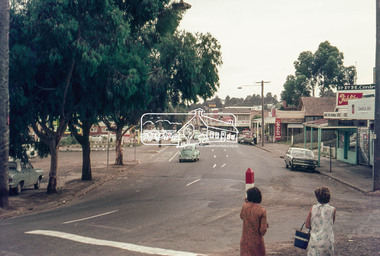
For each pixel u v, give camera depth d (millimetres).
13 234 9789
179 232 10148
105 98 16609
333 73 80188
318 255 6066
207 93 23766
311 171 27500
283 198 16344
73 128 21578
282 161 34938
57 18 13672
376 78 17906
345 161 32906
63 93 15711
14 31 14141
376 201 15891
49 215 13031
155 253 8055
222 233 10062
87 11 14352
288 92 82438
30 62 14156
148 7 16250
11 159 19656
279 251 8398
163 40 20922
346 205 14867
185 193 17906
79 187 20203
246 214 6102
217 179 22938
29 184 19188
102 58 14539
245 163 32781
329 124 31641
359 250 8391
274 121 64312
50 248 8383
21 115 16016
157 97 23906
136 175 26047
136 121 31672
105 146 55938
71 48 14266
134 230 10367
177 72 21422
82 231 10172
